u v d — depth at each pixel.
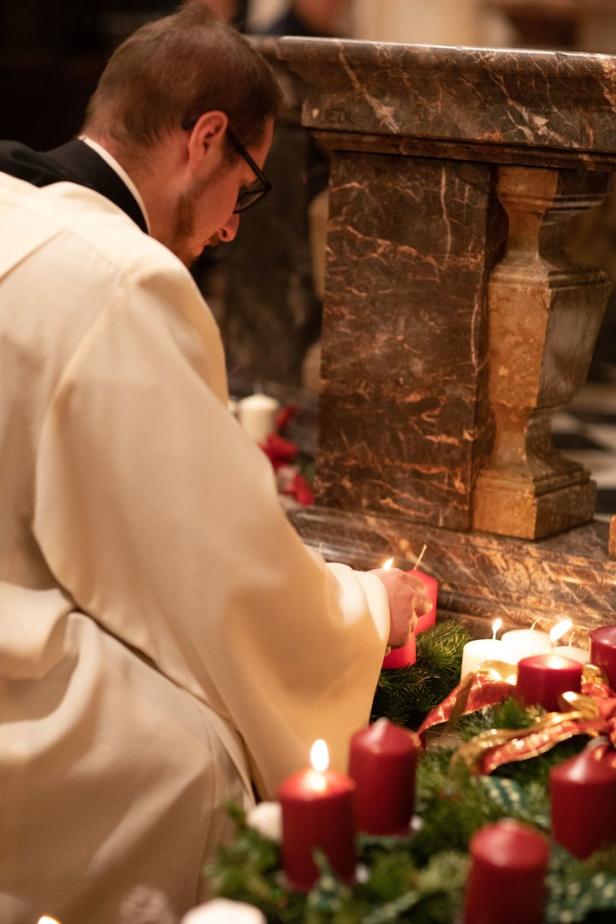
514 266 2.75
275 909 1.61
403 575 2.47
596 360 7.70
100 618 2.08
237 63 2.20
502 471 2.87
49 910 2.03
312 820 1.60
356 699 2.27
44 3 9.89
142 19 10.07
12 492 2.05
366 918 1.55
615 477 5.25
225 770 2.10
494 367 2.81
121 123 2.21
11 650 1.97
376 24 9.08
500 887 1.50
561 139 2.55
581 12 8.51
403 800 1.75
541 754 2.09
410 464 2.92
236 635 2.07
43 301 2.03
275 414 4.06
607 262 7.70
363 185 2.85
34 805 2.00
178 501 2.03
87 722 2.02
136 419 2.02
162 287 2.05
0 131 7.89
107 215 2.13
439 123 2.67
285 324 5.45
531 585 2.77
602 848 1.69
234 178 2.28
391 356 2.89
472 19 8.92
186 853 2.07
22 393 2.03
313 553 2.21
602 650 2.30
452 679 2.62
